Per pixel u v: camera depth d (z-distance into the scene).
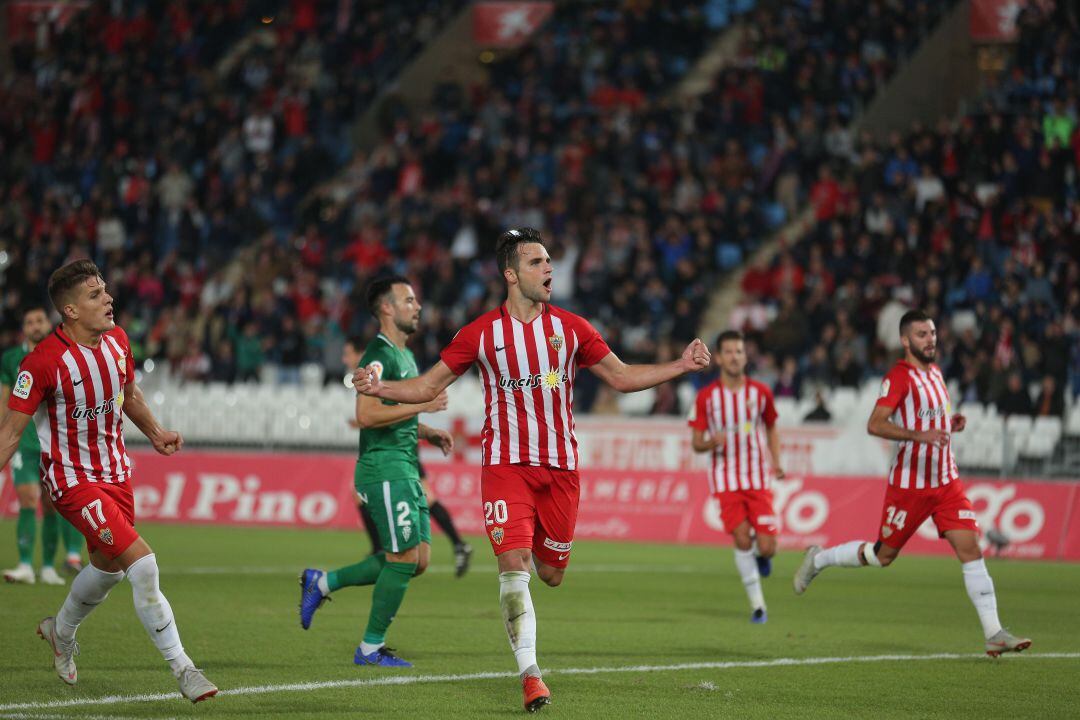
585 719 21.89
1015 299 73.19
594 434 67.12
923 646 31.34
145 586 21.95
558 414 23.56
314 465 68.69
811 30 100.31
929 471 30.67
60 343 22.50
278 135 103.94
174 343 86.25
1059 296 75.38
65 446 22.69
